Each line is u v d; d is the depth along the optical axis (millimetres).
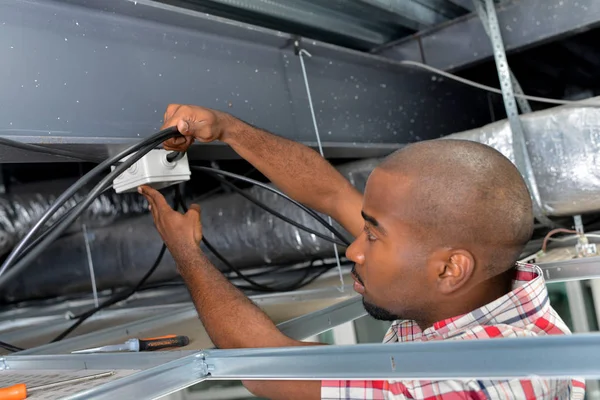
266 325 781
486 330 662
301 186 1046
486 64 2176
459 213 662
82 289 2182
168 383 650
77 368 776
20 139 856
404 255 699
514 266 781
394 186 688
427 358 561
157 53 1082
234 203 1888
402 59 1935
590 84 2197
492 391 625
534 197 1466
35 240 795
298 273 1919
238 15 1411
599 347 490
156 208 896
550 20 1668
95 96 968
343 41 1801
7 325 1839
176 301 1813
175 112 887
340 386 675
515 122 1480
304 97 1409
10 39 866
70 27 946
